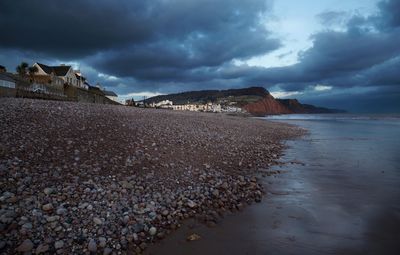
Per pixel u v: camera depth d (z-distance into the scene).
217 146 20.67
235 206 10.30
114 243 7.06
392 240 7.95
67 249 6.58
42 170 10.44
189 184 11.74
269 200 11.20
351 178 14.59
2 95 33.62
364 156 21.59
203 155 17.14
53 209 7.97
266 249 7.48
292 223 9.08
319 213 9.91
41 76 55.88
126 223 7.92
